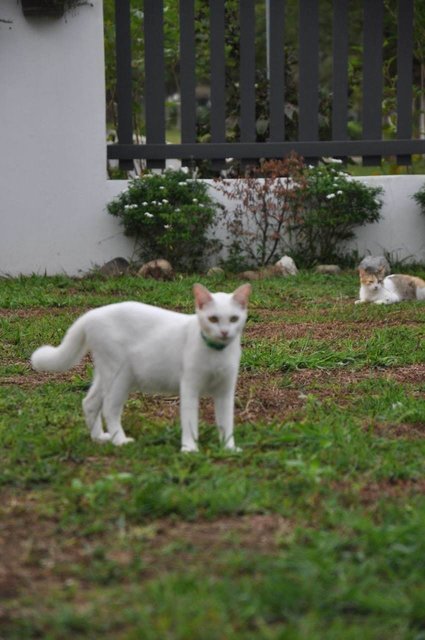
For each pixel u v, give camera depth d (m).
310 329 12.33
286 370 10.32
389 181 17.25
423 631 4.69
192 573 5.11
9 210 16.72
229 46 20.64
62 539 5.65
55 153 16.62
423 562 5.26
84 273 16.80
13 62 16.36
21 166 16.62
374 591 4.96
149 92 17.12
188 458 6.89
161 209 16.22
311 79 17.28
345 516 5.86
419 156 23.88
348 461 7.00
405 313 13.29
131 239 16.88
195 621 4.57
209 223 16.48
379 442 7.52
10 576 5.19
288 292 14.70
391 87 21.78
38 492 6.38
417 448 7.43
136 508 5.98
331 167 17.03
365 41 17.33
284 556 5.29
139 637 4.50
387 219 17.31
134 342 7.19
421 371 10.32
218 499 6.06
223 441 7.26
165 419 8.27
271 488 6.41
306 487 6.41
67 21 16.28
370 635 4.56
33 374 10.11
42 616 4.73
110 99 21.94
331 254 17.06
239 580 5.07
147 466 6.86
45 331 11.86
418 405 8.69
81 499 6.18
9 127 16.52
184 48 17.03
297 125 19.98
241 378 9.93
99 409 7.46
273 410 8.72
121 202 16.52
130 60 17.02
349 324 12.67
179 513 5.99
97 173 16.72
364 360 10.64
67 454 7.12
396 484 6.68
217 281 15.34
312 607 4.80
